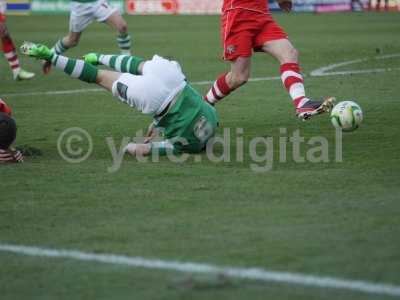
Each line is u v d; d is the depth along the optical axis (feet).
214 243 46.62
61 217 52.90
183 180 62.08
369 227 48.98
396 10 360.69
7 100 107.65
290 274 41.29
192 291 39.47
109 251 45.88
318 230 48.60
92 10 133.49
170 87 69.26
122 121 89.92
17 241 48.21
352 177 62.08
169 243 46.91
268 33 78.13
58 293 40.14
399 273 41.11
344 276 40.83
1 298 39.78
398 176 62.08
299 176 62.80
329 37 208.74
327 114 89.56
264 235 47.85
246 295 38.75
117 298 39.17
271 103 100.73
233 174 63.93
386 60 147.64
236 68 79.00
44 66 74.95
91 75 72.69
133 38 215.31
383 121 85.66
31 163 69.10
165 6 367.04
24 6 361.51
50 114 95.55
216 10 364.38
